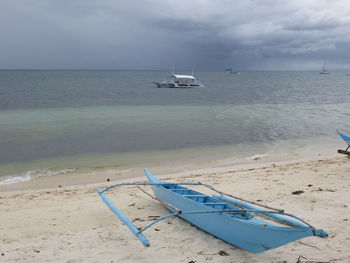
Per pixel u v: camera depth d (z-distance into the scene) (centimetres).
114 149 1648
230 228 582
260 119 2659
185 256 551
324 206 764
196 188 986
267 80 14312
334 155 1516
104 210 812
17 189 1060
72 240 627
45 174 1239
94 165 1366
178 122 2497
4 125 2292
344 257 523
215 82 12094
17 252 576
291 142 1820
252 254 555
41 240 630
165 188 790
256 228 524
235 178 1091
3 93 5584
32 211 816
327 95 5684
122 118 2692
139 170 1291
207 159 1468
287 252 554
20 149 1628
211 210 621
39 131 2077
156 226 691
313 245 573
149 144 1762
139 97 5081
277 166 1280
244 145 1748
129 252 571
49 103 3981
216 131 2131
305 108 3516
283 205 780
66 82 10306
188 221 714
